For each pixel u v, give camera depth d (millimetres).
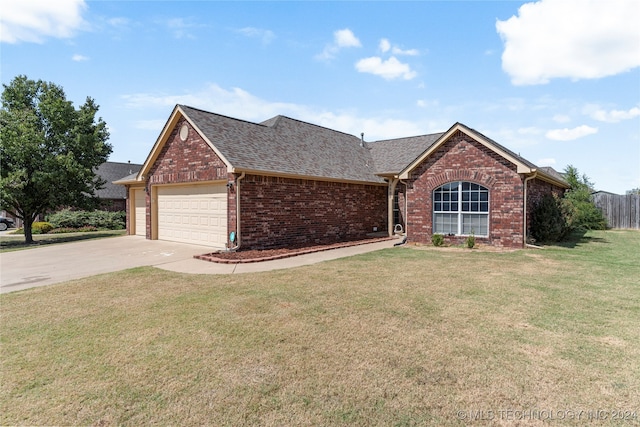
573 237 16750
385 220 19250
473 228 13422
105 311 5836
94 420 2998
